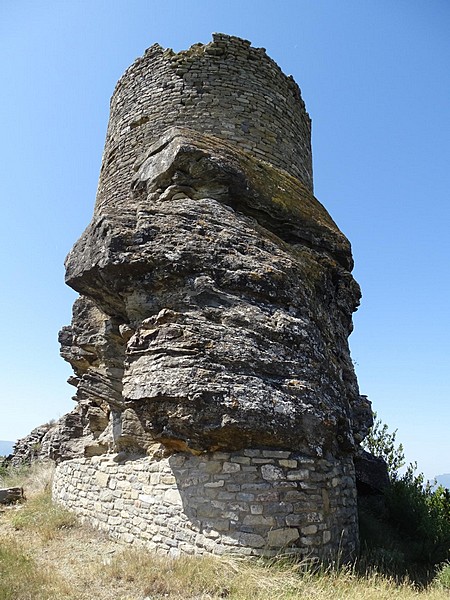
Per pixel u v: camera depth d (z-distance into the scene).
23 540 8.41
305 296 9.02
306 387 7.97
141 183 10.51
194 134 10.46
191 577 6.21
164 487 7.77
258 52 13.09
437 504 13.50
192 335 7.67
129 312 8.70
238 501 7.02
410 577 7.84
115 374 10.09
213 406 7.20
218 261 8.42
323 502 7.61
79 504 9.86
